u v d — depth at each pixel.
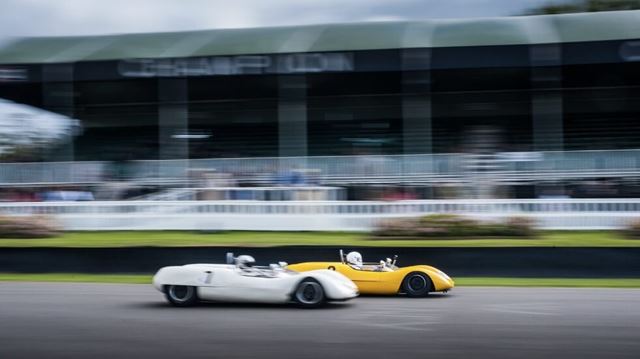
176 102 26.72
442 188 18.56
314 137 29.84
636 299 10.66
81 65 24.81
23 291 11.87
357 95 29.52
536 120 24.25
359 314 9.10
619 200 17.31
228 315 9.02
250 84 28.22
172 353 6.68
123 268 14.72
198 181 19.55
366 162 19.64
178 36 27.52
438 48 23.41
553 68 23.69
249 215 18.25
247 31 27.30
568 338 7.39
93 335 7.60
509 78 26.97
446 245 14.43
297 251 14.58
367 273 11.14
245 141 30.52
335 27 27.09
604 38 22.59
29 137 27.86
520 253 13.96
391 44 24.11
